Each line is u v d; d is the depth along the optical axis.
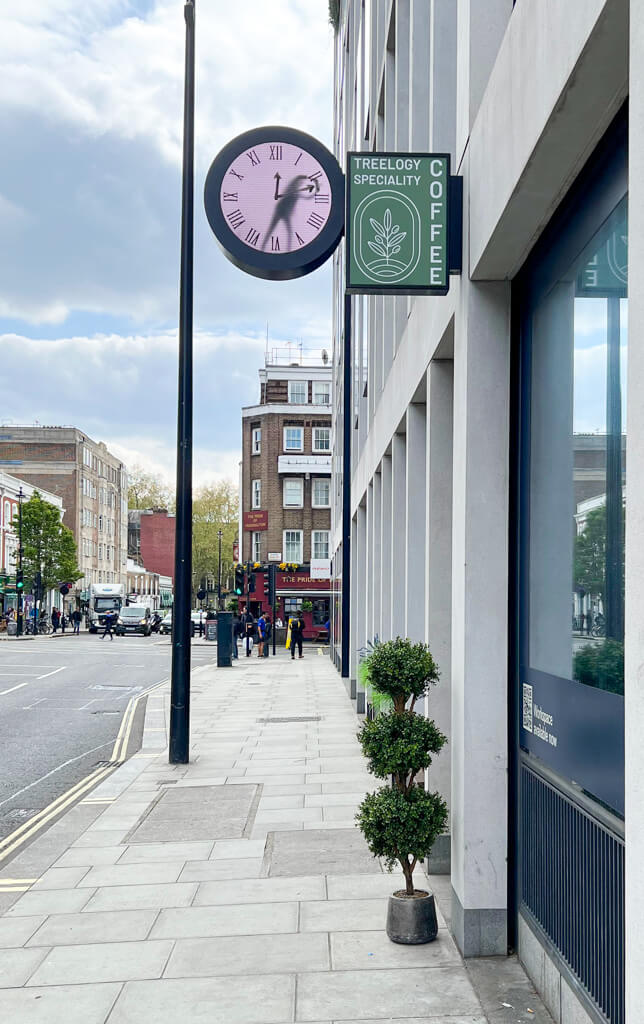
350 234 5.66
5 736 15.11
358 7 17.81
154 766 11.79
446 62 7.18
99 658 36.16
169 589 121.56
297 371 60.03
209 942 5.54
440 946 5.45
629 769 2.68
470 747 5.35
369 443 15.92
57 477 88.81
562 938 4.35
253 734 14.60
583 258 4.19
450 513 7.31
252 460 59.34
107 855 7.59
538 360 5.00
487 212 4.95
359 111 17.23
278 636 48.88
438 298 6.87
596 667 3.94
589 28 3.12
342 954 5.32
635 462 2.63
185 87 12.16
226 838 8.06
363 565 19.45
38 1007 4.67
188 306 12.03
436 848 6.96
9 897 6.50
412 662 5.66
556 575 4.59
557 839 4.46
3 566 67.06
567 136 3.81
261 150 6.52
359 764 11.66
